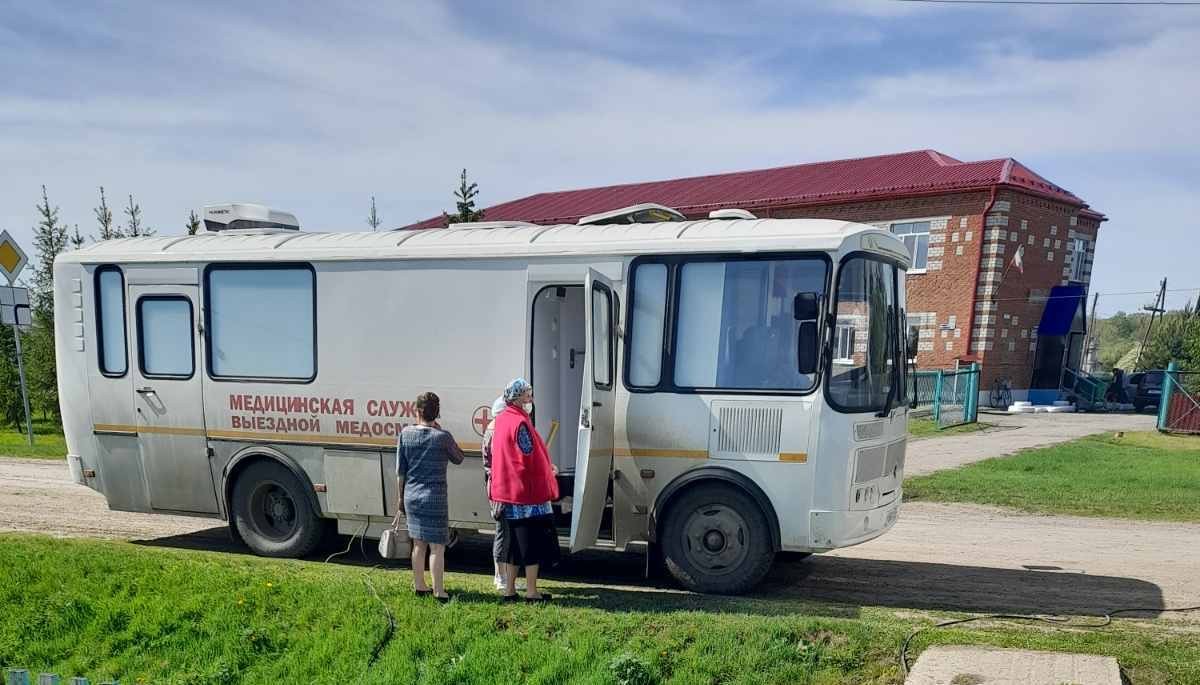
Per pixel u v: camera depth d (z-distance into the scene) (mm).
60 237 33656
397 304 8820
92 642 7023
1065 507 12578
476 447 8523
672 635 6391
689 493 7824
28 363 27516
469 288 8570
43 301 28828
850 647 6117
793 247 7555
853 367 7668
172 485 9789
